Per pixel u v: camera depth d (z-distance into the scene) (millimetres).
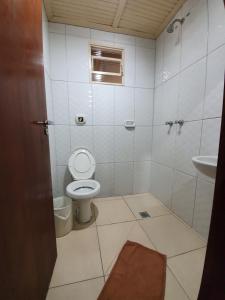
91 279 1054
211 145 1328
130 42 2094
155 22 1852
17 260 586
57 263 1178
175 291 969
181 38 1651
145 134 2328
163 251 1287
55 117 1955
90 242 1396
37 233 810
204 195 1424
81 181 1823
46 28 1689
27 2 745
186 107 1613
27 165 709
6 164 528
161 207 2014
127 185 2357
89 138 2102
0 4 500
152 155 2363
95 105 2072
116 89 2121
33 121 805
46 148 1034
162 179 2102
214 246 597
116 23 1859
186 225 1640
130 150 2297
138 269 1118
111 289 981
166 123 1911
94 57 2021
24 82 700
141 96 2230
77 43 1918
